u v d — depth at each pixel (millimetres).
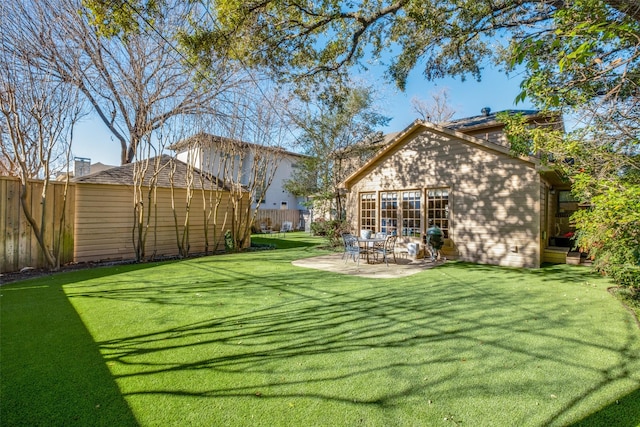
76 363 2793
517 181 8055
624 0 2969
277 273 7027
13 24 6301
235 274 6891
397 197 10422
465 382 2510
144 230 9070
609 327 3721
